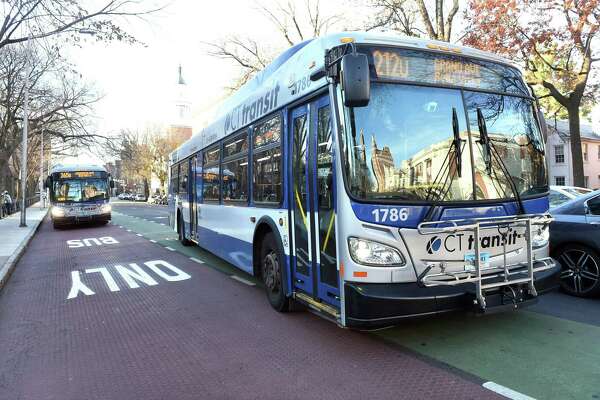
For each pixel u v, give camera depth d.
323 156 4.50
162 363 4.41
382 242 3.91
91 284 8.48
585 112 30.12
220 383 3.89
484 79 4.59
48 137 37.00
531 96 4.86
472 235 4.14
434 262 4.01
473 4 15.61
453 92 4.40
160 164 66.25
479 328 4.91
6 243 14.95
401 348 4.45
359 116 4.05
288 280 5.43
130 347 4.92
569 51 16.08
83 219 21.61
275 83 5.84
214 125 9.19
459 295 3.90
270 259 6.07
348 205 3.98
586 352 4.18
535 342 4.45
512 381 3.63
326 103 4.46
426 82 4.31
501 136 4.50
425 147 4.16
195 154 11.23
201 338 5.11
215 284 8.05
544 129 4.88
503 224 4.22
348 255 3.97
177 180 14.36
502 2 14.77
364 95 3.68
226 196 8.18
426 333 4.82
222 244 8.48
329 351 4.50
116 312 6.43
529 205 4.50
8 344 5.18
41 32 12.76
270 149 5.96
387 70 4.20
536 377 3.69
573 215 6.03
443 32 17.56
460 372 3.84
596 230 5.72
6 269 9.80
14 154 46.25
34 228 21.11
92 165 22.59
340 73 3.96
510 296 4.09
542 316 5.25
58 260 11.87
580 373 3.74
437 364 4.03
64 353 4.81
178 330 5.45
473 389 3.53
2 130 29.23
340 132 4.07
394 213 3.94
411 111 4.20
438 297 3.84
